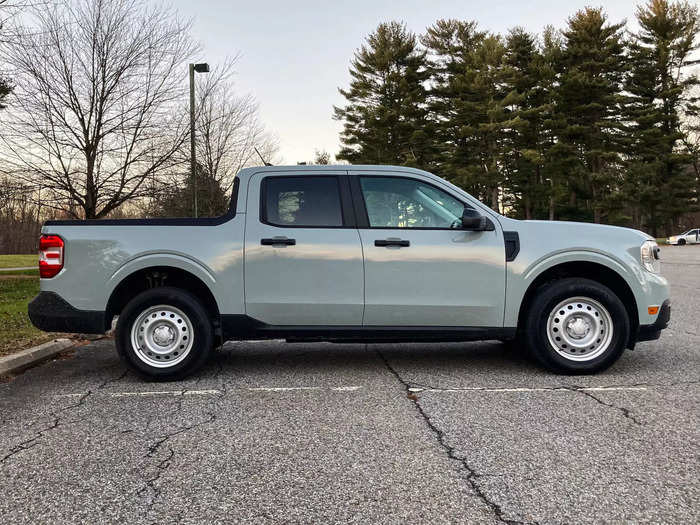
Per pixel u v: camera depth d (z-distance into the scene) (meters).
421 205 5.39
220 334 5.26
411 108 46.56
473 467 3.18
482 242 5.28
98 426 3.97
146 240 5.23
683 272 18.27
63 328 5.21
